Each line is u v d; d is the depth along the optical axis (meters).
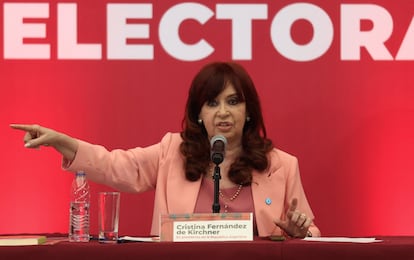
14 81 10.77
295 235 6.58
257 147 7.55
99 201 5.91
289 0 10.77
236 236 5.73
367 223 10.77
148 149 7.79
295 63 10.77
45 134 6.94
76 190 6.30
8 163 10.77
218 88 7.40
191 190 7.36
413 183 10.74
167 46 10.80
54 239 6.21
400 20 10.75
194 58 10.79
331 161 10.77
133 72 10.80
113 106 10.84
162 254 5.40
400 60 10.77
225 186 7.41
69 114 10.80
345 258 5.36
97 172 7.36
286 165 7.67
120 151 7.68
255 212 7.25
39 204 10.78
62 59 10.79
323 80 10.77
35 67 10.79
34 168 10.80
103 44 10.79
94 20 10.78
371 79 10.77
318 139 10.78
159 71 10.80
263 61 10.78
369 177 10.77
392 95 10.77
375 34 10.75
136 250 5.39
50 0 10.77
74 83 10.80
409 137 10.77
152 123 10.82
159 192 7.48
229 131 7.40
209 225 5.74
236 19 10.77
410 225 10.77
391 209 10.77
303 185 10.77
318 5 10.75
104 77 10.81
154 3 10.78
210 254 5.40
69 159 7.23
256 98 7.61
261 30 10.78
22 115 10.77
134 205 10.82
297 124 10.77
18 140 10.78
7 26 10.77
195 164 7.42
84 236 5.99
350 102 10.77
